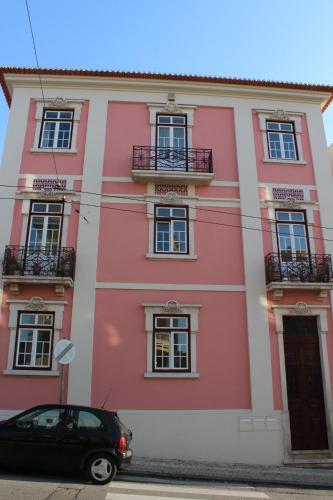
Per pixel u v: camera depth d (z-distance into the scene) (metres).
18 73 14.87
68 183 13.95
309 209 14.38
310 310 13.25
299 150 15.10
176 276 13.26
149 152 14.44
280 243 14.02
